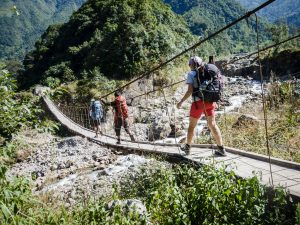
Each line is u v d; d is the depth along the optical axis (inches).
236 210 149.9
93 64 1843.0
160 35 1750.7
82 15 2790.4
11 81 149.6
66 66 2135.8
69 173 405.7
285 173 198.5
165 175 207.5
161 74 1492.4
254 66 1739.7
